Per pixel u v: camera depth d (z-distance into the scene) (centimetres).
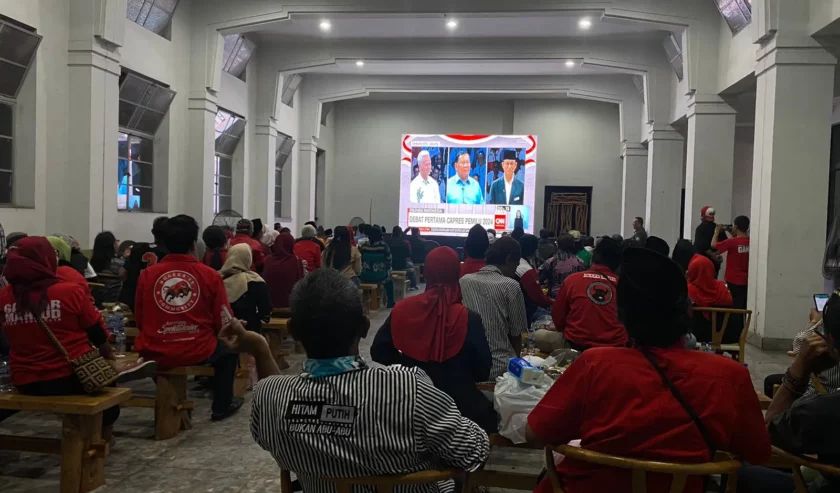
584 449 157
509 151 1731
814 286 682
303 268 615
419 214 1767
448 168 1756
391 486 153
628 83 1506
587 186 1773
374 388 151
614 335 336
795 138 681
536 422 167
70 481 303
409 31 1214
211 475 333
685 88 1030
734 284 771
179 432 402
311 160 1581
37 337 300
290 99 1497
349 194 1888
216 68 1047
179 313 381
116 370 319
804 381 194
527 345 422
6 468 341
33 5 682
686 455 149
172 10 972
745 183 1659
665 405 151
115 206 804
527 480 264
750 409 152
